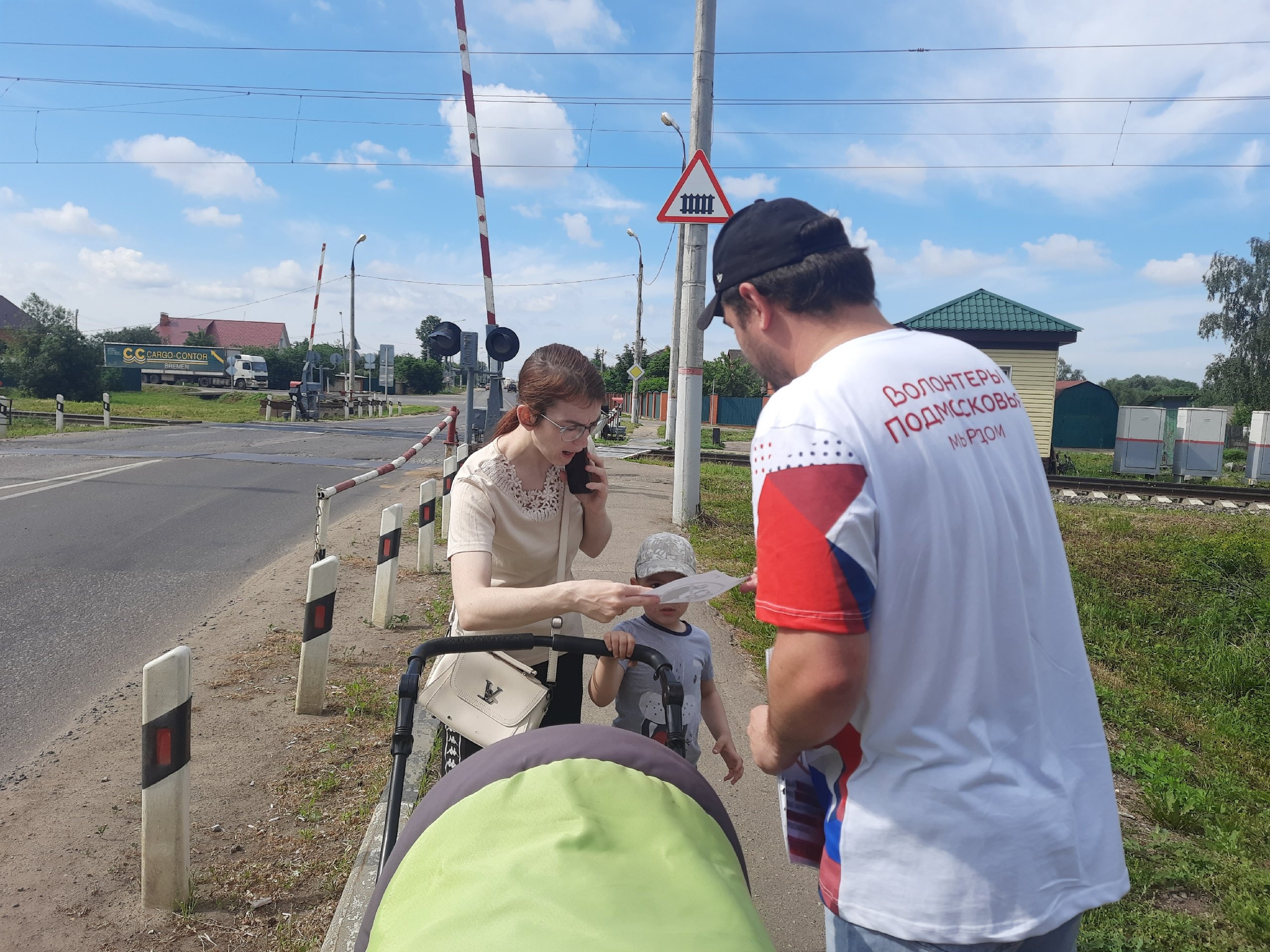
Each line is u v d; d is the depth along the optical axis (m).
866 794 1.34
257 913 2.97
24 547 8.37
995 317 22.78
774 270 1.50
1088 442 28.09
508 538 2.44
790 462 1.30
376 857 3.19
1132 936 2.90
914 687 1.28
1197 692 6.49
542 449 2.33
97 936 2.83
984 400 1.42
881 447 1.28
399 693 2.17
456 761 2.60
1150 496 17.47
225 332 102.06
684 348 10.30
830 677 1.24
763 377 1.63
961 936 1.26
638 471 17.06
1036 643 1.38
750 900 1.41
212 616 6.38
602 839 1.39
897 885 1.29
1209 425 22.59
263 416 34.03
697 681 2.80
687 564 2.72
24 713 4.63
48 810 3.63
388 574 6.12
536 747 1.63
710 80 10.00
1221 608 8.38
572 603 2.07
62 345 49.25
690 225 10.14
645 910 1.25
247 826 3.50
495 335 10.81
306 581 7.38
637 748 1.66
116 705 4.77
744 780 4.00
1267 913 2.98
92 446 17.67
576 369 2.26
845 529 1.24
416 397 82.38
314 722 4.51
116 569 7.70
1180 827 3.81
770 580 1.31
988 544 1.32
